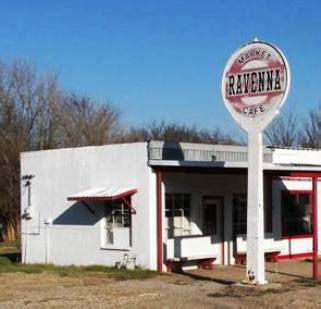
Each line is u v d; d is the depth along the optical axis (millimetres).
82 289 19062
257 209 18922
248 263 19125
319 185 29953
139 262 23203
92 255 24797
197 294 18047
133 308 15570
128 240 23625
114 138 60875
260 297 17406
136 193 23344
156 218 23062
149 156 23047
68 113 56500
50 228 26469
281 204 28125
